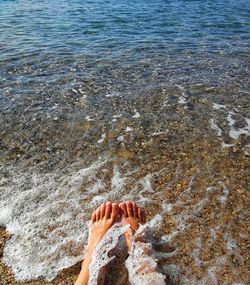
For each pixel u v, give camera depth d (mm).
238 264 797
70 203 979
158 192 1009
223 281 760
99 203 979
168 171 1090
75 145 1220
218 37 2465
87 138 1256
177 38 2422
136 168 1106
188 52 2135
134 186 1034
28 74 1785
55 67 1878
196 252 825
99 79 1729
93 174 1083
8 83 1680
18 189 1023
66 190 1023
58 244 858
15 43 2266
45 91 1603
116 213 918
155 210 947
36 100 1520
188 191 1010
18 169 1104
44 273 790
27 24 2760
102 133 1284
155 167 1109
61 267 804
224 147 1202
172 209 949
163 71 1832
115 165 1121
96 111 1432
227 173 1079
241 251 827
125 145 1216
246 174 1074
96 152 1185
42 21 2863
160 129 1305
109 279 763
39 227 903
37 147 1208
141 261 791
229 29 2680
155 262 787
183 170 1093
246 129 1312
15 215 935
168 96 1552
